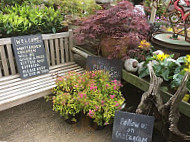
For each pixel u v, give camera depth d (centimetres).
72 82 168
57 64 211
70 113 157
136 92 220
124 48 185
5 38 168
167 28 278
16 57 173
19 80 175
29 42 180
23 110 193
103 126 168
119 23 176
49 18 198
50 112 192
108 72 179
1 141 149
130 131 138
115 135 140
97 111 154
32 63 182
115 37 171
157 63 172
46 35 192
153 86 137
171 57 182
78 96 154
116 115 139
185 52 194
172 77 162
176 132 134
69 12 259
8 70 185
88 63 194
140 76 170
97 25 173
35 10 206
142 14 182
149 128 135
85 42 212
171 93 153
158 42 206
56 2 251
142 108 141
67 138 161
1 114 186
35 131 167
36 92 159
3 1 250
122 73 187
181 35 228
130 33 171
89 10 249
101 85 170
